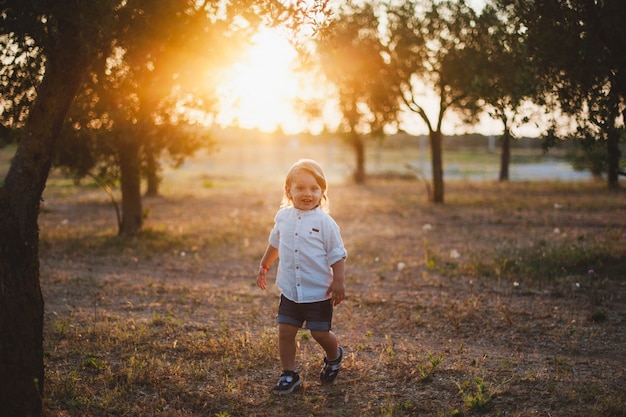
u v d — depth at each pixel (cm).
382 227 1220
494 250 891
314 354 445
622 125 541
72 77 313
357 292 660
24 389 299
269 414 345
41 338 312
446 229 1166
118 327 518
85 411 342
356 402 361
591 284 655
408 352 452
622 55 501
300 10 346
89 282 716
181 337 488
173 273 790
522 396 360
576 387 370
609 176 2070
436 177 1725
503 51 628
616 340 478
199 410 349
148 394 370
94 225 1285
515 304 589
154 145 1055
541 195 1923
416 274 751
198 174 3719
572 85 525
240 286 707
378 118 1595
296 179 377
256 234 1125
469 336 498
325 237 370
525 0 525
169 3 352
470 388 375
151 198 2006
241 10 354
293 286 371
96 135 945
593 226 1124
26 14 313
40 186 309
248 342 473
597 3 496
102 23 312
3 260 291
